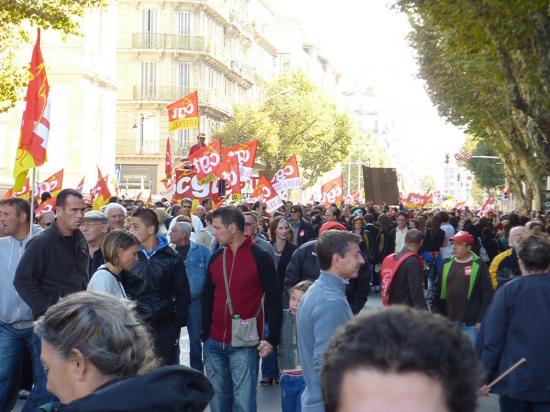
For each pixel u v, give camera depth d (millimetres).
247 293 7863
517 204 51562
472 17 18406
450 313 10336
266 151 63906
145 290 7996
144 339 3061
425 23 30797
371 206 34938
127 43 63812
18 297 8195
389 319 1680
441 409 1590
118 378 2939
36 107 10969
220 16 68312
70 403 2791
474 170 86188
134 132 64062
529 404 6504
